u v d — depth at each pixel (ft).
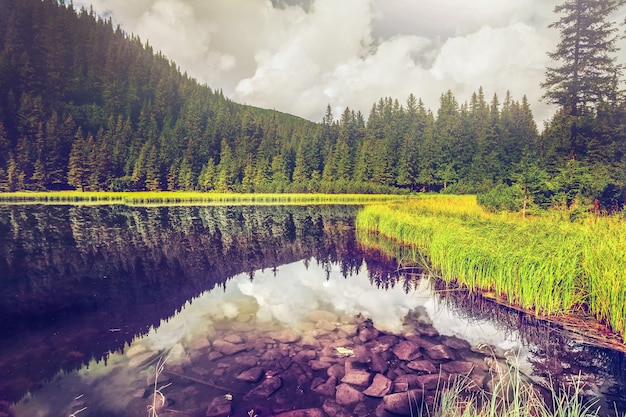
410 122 173.88
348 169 192.65
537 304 21.70
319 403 12.17
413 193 142.61
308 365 14.87
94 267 34.45
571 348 16.99
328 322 19.89
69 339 17.67
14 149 161.89
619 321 18.60
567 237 29.68
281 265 35.01
